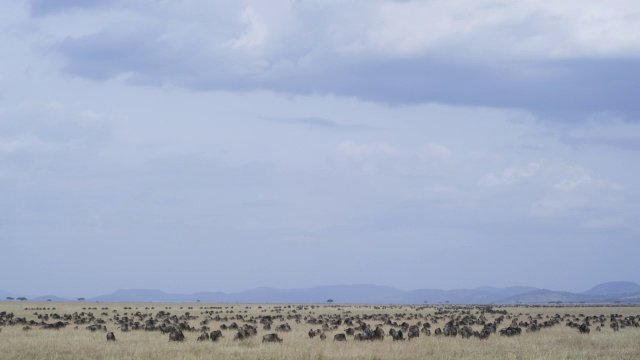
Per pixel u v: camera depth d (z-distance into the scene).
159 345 42.41
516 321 80.81
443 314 119.38
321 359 35.47
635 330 62.50
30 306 171.50
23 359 34.69
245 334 49.09
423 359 35.91
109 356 35.91
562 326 71.38
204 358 35.28
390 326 70.69
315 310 148.25
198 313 117.31
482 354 38.47
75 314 92.00
